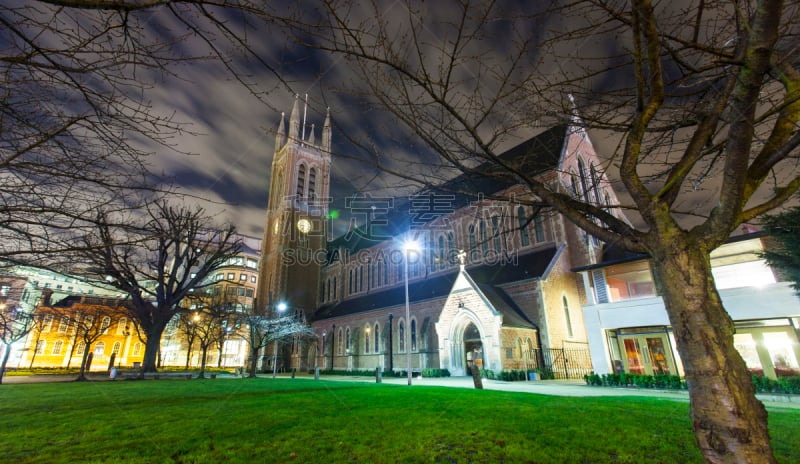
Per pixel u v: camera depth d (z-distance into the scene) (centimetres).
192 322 5228
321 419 960
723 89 450
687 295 387
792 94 370
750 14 427
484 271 3688
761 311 1973
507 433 802
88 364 4884
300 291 6397
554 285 3112
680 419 933
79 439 767
